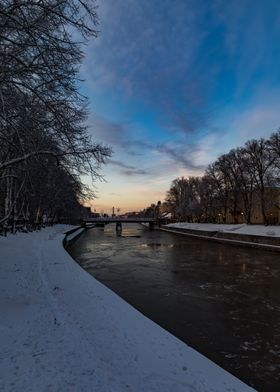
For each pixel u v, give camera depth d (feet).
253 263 100.27
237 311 48.60
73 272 54.90
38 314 29.58
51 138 39.81
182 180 337.93
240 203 256.11
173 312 48.08
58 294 38.34
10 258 63.93
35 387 16.35
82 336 24.93
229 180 221.66
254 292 61.21
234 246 157.38
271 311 48.75
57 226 232.94
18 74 30.48
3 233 99.09
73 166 42.57
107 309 33.91
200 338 37.60
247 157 198.18
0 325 25.41
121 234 260.62
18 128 32.65
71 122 37.65
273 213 254.06
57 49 28.99
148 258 110.93
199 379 20.53
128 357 22.29
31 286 41.42
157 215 522.47
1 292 36.81
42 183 67.36
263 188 188.14
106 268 89.10
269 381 27.58
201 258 111.45
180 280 72.69
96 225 489.26
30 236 120.37
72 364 19.53
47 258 70.28
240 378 28.12
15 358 19.76
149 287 65.26
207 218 289.74
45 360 19.76
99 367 19.53
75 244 165.48
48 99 34.45
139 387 18.13
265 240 144.05
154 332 28.55
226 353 33.32
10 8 26.78
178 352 24.58
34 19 28.07
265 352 33.63
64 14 27.99
